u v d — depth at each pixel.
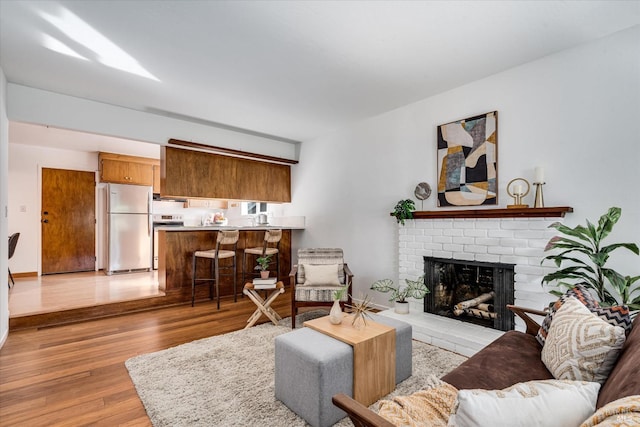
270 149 5.46
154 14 2.14
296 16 2.17
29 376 2.29
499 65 2.88
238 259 5.05
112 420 1.79
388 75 3.06
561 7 2.09
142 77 3.11
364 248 4.36
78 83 3.25
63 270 6.12
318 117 4.29
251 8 2.08
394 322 2.36
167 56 2.71
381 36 2.41
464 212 3.07
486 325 3.00
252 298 3.38
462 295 3.34
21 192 5.69
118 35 2.39
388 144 4.05
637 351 1.07
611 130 2.41
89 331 3.24
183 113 4.16
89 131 3.70
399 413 1.14
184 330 3.29
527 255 2.72
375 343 1.99
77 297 4.06
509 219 2.83
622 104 2.36
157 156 6.54
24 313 3.32
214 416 1.82
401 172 3.89
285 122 4.53
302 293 3.42
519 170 2.88
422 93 3.49
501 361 1.61
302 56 2.70
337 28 2.31
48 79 3.16
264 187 5.50
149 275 5.88
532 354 1.70
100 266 6.52
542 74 2.75
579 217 2.55
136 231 6.31
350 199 4.60
